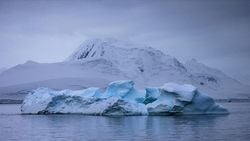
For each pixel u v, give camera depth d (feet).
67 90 246.47
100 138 124.88
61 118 203.82
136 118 197.98
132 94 241.96
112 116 213.05
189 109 217.36
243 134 131.95
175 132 138.31
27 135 134.10
